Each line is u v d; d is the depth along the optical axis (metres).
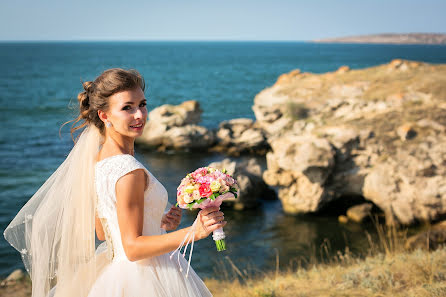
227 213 16.23
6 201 15.98
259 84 73.06
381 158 15.20
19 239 2.52
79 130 2.34
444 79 23.34
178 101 51.94
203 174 2.14
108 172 2.04
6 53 193.38
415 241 11.77
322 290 5.10
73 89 60.12
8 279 8.88
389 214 14.44
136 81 2.18
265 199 17.64
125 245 1.96
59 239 2.32
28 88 60.88
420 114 17.75
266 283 6.11
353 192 15.74
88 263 2.27
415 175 14.22
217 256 12.16
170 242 1.95
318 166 15.12
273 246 13.20
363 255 11.91
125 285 2.15
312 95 25.88
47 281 2.36
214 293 6.83
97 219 2.47
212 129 27.17
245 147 25.72
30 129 30.41
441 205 13.80
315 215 15.74
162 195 2.21
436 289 4.49
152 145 25.97
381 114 18.81
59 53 199.25
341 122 19.22
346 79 27.52
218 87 67.75
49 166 21.02
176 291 2.21
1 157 22.52
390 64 29.08
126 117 2.13
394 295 4.59
